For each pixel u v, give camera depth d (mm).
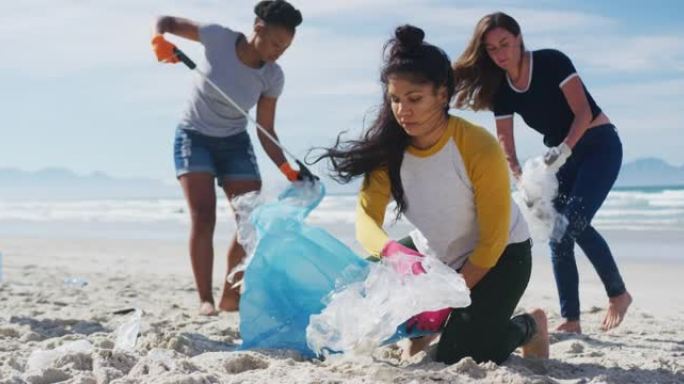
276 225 3990
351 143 3670
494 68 4844
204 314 5852
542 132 5016
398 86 3400
